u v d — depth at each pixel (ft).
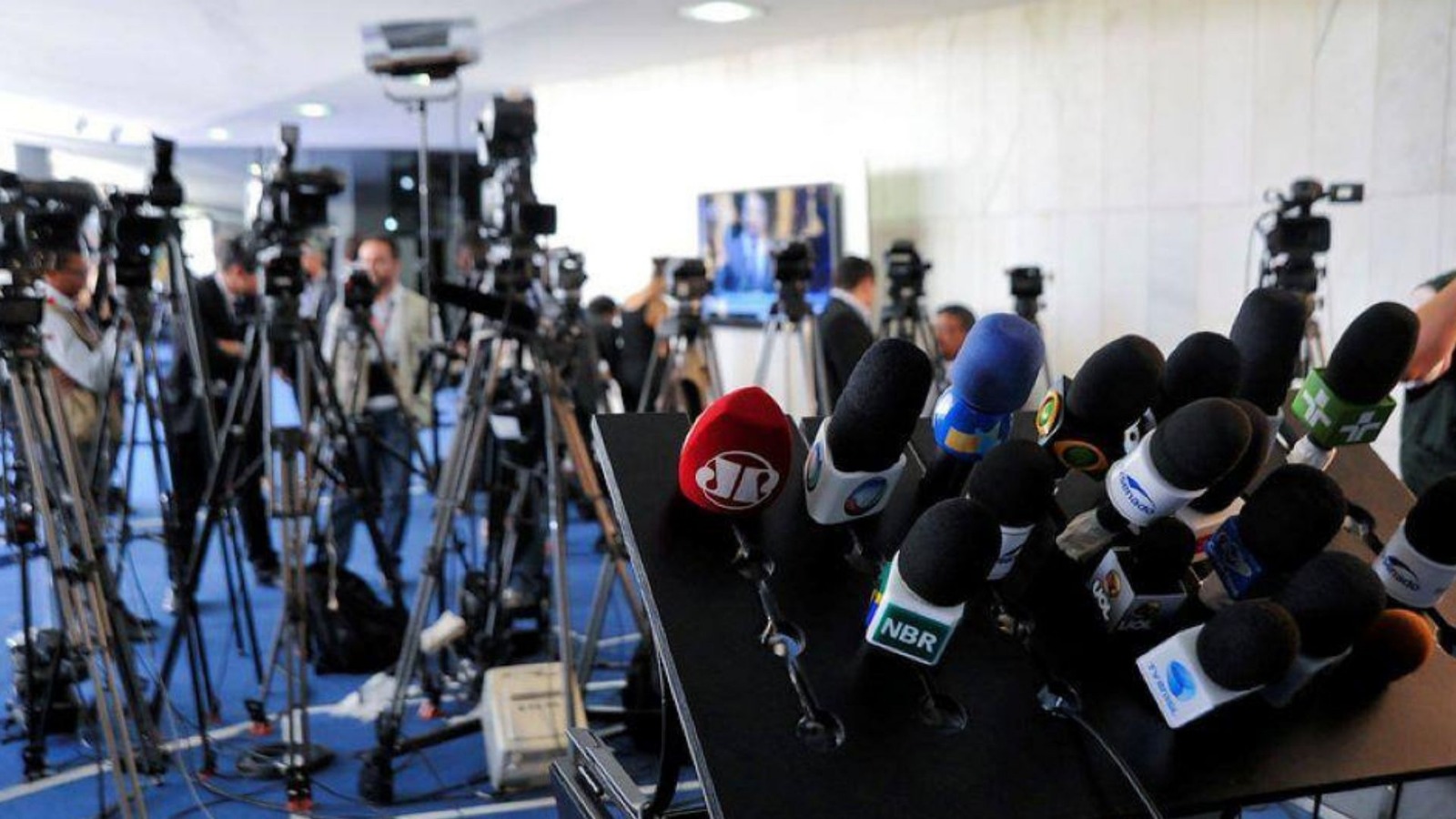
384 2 15.56
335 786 9.39
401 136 33.42
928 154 17.65
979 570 2.17
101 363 11.12
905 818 2.08
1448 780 3.12
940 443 2.65
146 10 16.42
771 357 20.53
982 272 17.01
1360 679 2.46
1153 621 2.47
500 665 10.99
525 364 10.52
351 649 11.88
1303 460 2.94
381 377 14.16
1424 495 2.65
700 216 21.71
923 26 17.48
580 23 17.34
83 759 10.01
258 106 27.27
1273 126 13.43
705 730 2.18
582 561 16.12
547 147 25.67
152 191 9.64
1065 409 2.61
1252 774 2.25
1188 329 14.46
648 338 17.63
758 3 15.94
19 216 7.95
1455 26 11.73
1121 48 14.93
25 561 9.77
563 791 3.31
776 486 2.47
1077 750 2.24
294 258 9.86
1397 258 12.36
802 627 2.36
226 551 11.87
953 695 2.30
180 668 11.91
